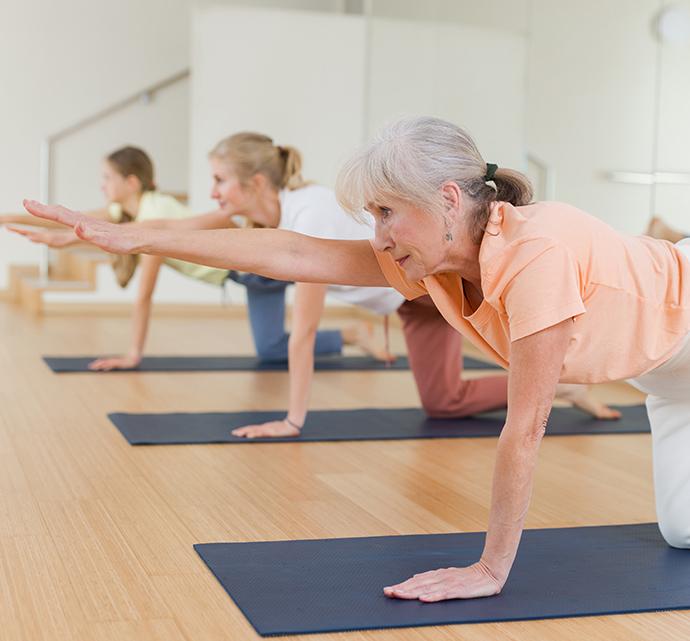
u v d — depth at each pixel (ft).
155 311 24.70
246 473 9.55
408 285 6.66
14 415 11.94
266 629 5.75
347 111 24.88
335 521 8.09
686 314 6.30
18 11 26.81
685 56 14.21
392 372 16.19
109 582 6.55
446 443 11.12
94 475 9.30
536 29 17.97
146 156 15.24
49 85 27.12
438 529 7.95
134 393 13.64
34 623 5.84
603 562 7.16
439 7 21.71
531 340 5.70
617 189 15.58
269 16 24.17
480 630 5.93
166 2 27.66
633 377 6.56
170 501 8.52
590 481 9.66
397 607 6.15
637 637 5.92
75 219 6.30
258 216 10.93
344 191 5.91
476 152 5.92
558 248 5.75
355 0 27.45
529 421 5.83
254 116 24.30
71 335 19.99
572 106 16.79
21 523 7.78
